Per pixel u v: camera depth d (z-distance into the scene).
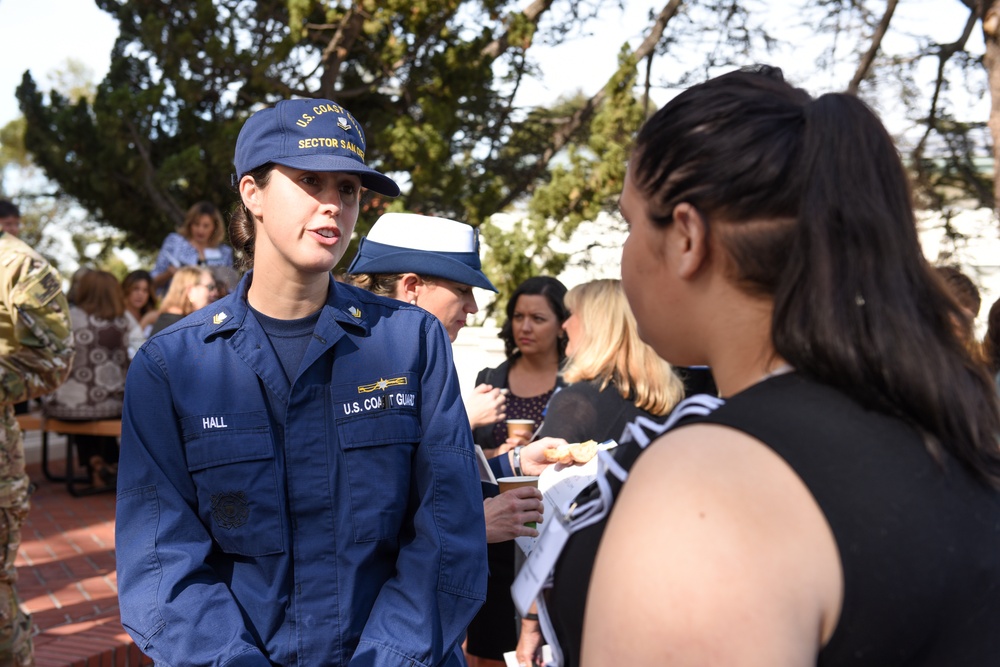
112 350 7.18
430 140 12.35
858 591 0.72
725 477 0.73
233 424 1.75
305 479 1.76
